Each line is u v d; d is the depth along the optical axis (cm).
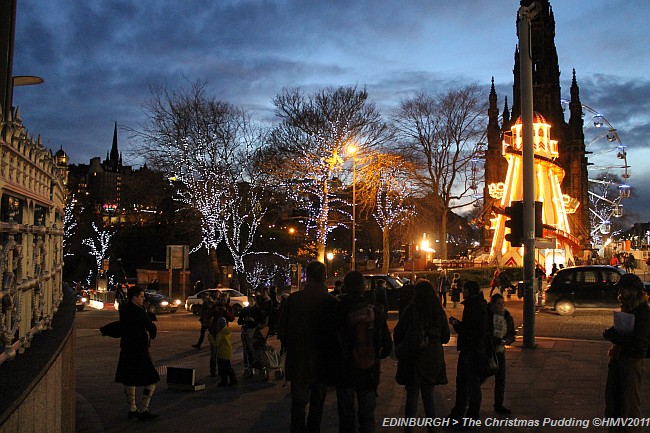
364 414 627
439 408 944
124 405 1028
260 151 4397
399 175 4575
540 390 1039
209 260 5194
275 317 1302
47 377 499
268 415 940
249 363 1301
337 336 654
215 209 4284
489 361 810
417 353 722
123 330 902
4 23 677
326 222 4034
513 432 791
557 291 2472
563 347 1559
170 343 1964
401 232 5469
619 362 657
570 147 8150
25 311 520
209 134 4250
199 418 924
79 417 924
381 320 643
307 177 4031
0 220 445
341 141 4109
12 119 484
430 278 4012
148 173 4366
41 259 612
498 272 3397
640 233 10700
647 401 934
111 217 7931
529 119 1609
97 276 6303
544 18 8369
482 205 6831
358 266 7250
